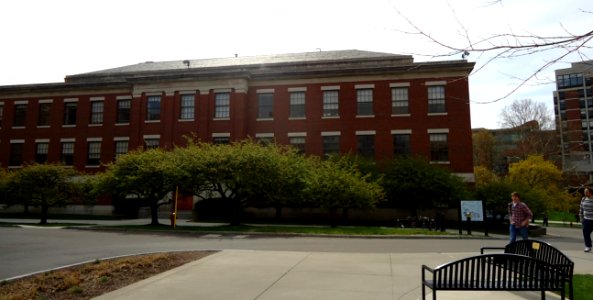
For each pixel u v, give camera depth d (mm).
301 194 25047
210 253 11961
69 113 40062
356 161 29094
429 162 30094
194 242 16406
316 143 34219
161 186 23906
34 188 26297
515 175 39938
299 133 34562
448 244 16266
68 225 24578
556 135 48125
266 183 23547
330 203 23766
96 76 41719
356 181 23859
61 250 13703
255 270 9406
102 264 9836
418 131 32750
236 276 8758
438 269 5992
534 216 27594
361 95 34312
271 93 35688
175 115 35781
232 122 34625
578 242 19000
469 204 21297
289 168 24266
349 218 31750
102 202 37125
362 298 7016
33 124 40344
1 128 40969
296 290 7559
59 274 8773
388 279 8500
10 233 19656
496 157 71375
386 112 33469
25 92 40750
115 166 24828
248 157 23219
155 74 39469
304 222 30141
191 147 25500
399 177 27703
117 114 38781
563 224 40281
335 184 23297
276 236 19469
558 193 36562
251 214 32969
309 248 14484
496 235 21797
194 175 23125
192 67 41000
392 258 11219
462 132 32062
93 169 38156
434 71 33062
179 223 27328
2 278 9023
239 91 34906
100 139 38500
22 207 39094
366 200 23859
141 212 34938
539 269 6387
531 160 40688
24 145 40219
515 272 6250
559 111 70250
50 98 40469
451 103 32500
